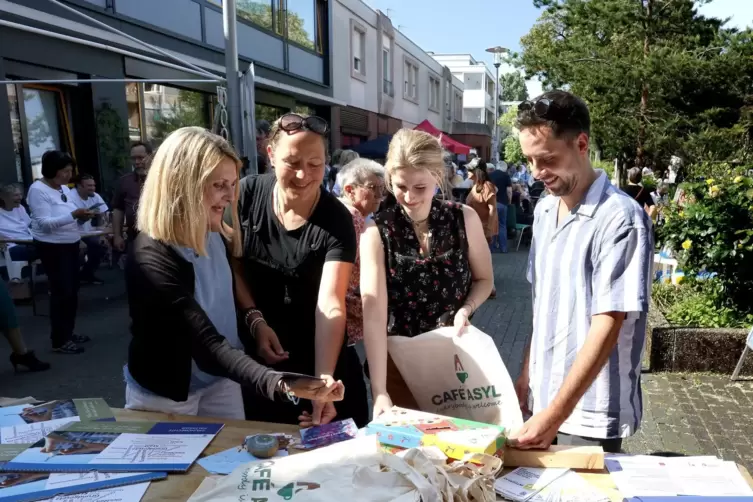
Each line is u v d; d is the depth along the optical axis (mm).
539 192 17234
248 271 2107
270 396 1489
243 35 11250
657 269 6648
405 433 1488
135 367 1799
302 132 1854
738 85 15023
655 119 15453
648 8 15406
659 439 3404
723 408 3818
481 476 1277
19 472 1439
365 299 1893
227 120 5141
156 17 8555
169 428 1692
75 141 7609
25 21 6359
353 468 1269
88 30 7211
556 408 1485
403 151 1860
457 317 1890
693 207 4824
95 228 6727
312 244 2002
